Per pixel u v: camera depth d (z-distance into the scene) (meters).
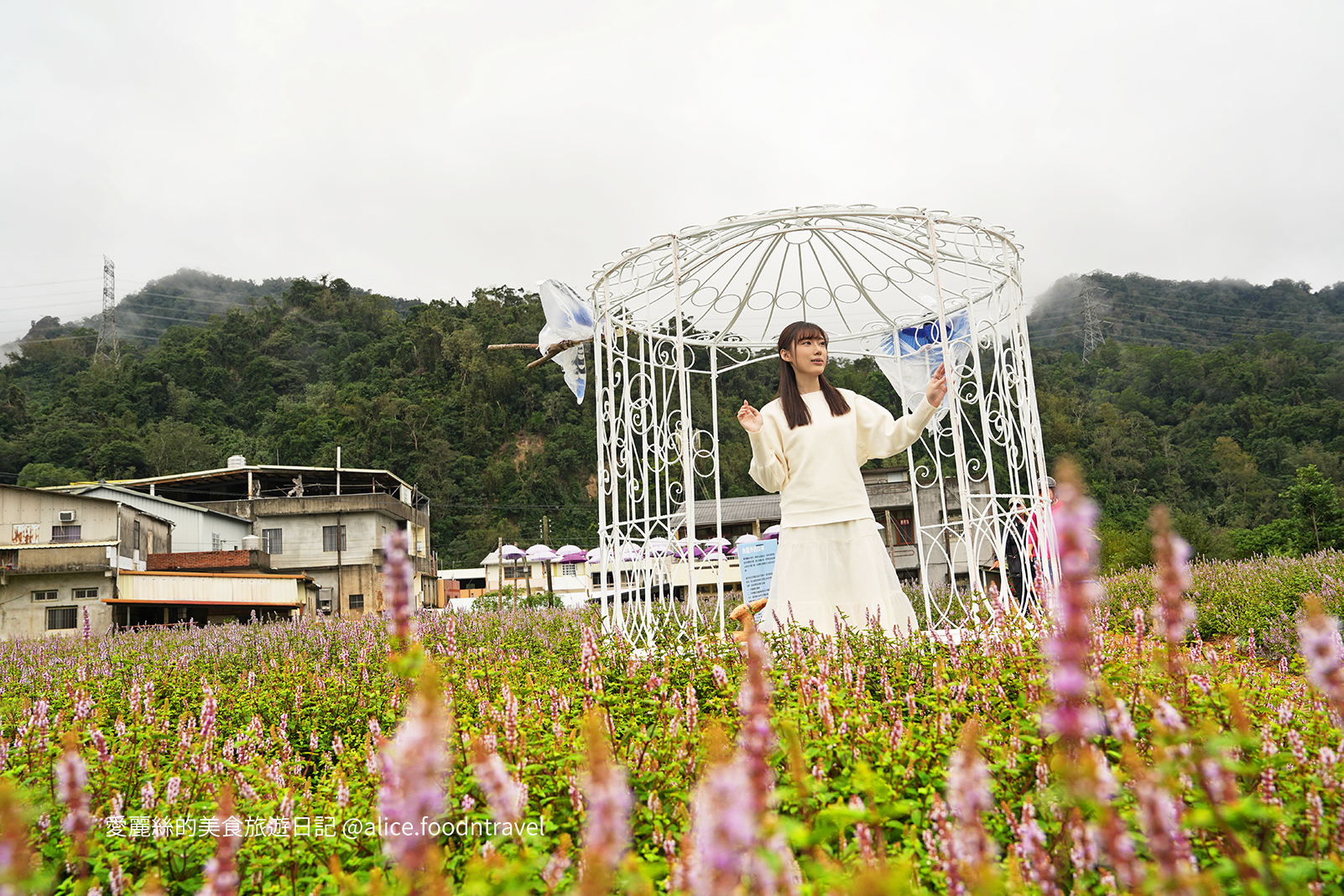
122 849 2.64
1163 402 80.94
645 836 2.49
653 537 7.49
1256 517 59.00
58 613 26.11
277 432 84.75
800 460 6.19
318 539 41.19
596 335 7.47
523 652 7.25
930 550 7.57
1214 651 3.85
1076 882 1.91
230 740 4.18
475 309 105.19
